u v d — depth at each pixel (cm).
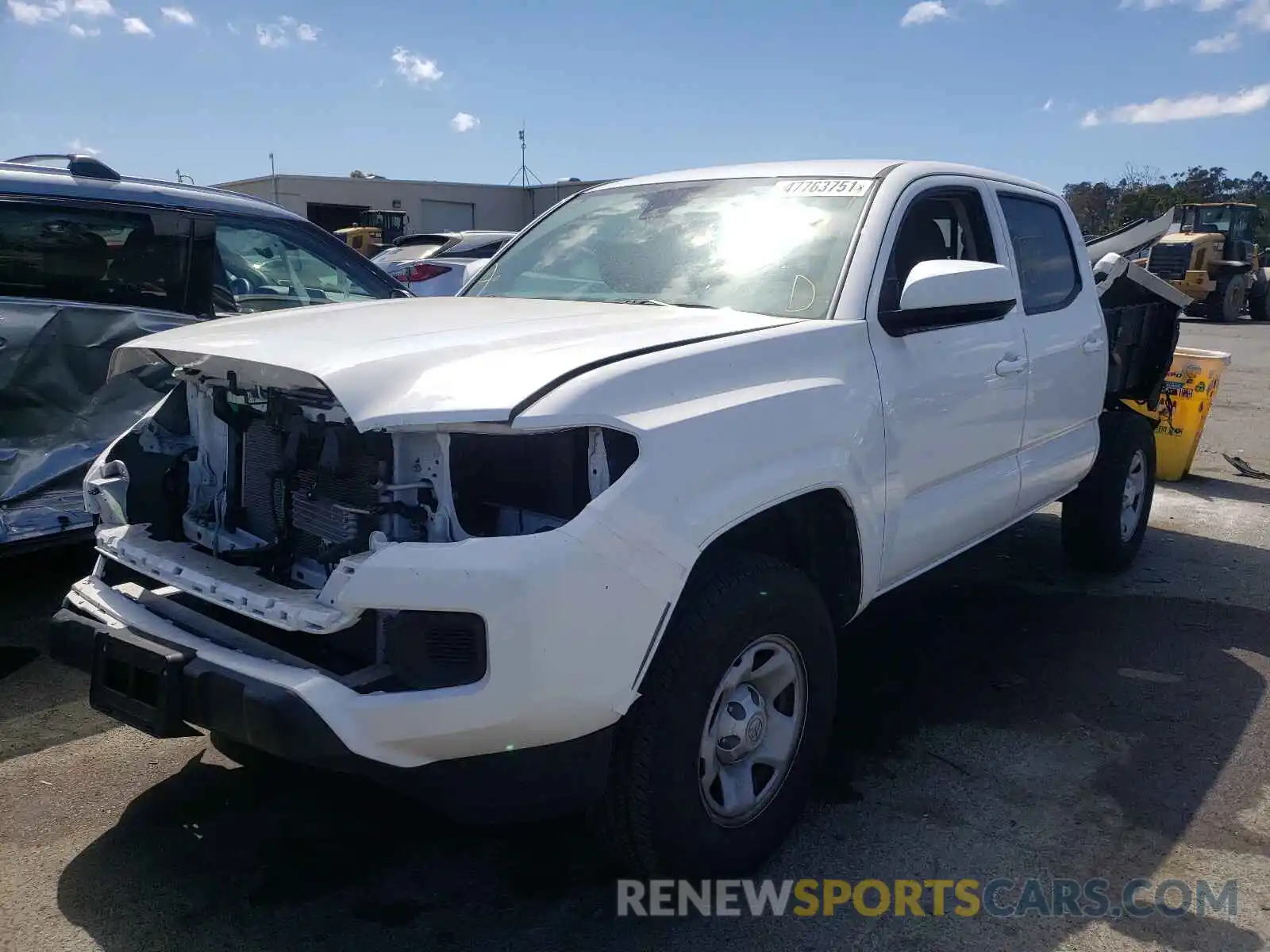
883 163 380
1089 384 474
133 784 334
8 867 289
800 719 297
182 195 513
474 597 221
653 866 265
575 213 427
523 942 262
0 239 453
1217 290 2341
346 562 233
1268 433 973
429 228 3706
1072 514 541
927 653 450
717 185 398
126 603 279
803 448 286
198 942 260
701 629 256
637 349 264
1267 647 459
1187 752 362
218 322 316
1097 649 455
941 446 357
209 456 306
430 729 226
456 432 236
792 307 329
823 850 302
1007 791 336
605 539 234
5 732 366
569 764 242
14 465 441
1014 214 442
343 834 308
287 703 227
